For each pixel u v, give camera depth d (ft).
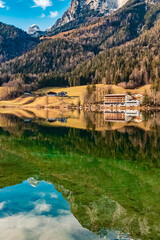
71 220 40.98
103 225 39.93
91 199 50.34
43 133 164.55
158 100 557.74
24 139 134.62
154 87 587.68
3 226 38.45
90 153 99.14
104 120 288.92
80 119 305.53
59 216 42.42
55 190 55.01
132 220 41.73
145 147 115.14
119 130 185.16
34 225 38.70
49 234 36.47
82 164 80.28
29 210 44.21
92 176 66.69
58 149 106.73
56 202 48.11
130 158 91.35
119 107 591.78
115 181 62.90
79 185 58.85
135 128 199.31
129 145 120.16
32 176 65.31
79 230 37.91
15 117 329.93
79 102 628.28
